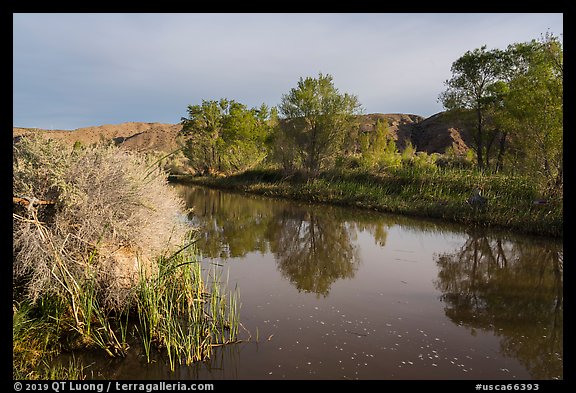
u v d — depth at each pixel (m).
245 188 28.19
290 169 28.25
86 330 5.34
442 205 16.47
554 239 12.16
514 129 17.77
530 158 15.28
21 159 6.10
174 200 7.61
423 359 5.32
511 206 14.62
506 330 6.23
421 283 8.52
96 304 5.70
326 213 18.17
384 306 7.19
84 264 5.49
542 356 5.43
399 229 14.48
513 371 5.05
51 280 5.45
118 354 5.15
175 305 6.50
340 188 22.20
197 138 41.41
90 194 5.97
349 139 29.50
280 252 11.27
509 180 16.97
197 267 7.33
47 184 6.02
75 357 5.06
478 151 26.39
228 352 5.40
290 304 7.23
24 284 5.55
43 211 5.92
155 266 6.55
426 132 58.19
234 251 11.32
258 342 5.70
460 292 7.92
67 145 6.73
